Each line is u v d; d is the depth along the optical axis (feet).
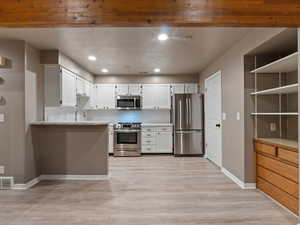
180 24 7.81
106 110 25.49
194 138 22.39
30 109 13.41
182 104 22.41
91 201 11.03
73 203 10.78
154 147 23.36
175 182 13.98
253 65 12.73
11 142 12.81
